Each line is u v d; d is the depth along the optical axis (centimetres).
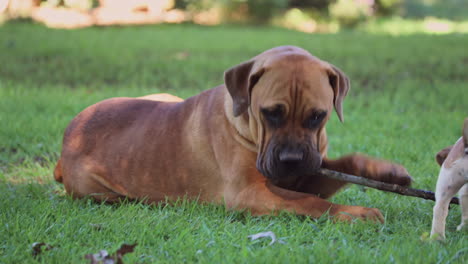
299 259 354
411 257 353
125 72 1338
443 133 809
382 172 468
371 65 1473
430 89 1197
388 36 2231
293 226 430
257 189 480
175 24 2619
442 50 1747
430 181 571
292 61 455
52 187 605
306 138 447
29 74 1309
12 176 633
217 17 2756
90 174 561
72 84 1227
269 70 454
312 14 2814
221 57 1594
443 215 388
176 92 1116
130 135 562
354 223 431
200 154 518
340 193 549
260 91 455
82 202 539
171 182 534
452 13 3491
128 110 582
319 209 455
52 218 465
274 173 445
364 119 927
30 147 730
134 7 2689
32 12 2522
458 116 934
